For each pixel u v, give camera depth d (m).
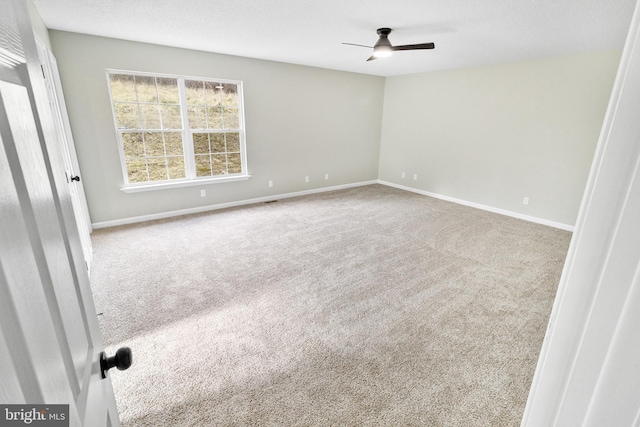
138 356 1.88
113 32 3.29
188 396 1.62
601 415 0.35
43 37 2.77
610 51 3.61
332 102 5.67
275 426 1.48
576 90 3.92
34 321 0.38
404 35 3.26
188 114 4.28
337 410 1.56
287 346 1.99
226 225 4.12
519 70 4.38
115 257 3.16
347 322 2.23
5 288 0.32
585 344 0.36
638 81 0.30
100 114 3.63
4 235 0.33
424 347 2.00
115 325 2.15
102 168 3.77
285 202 5.28
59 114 2.92
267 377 1.75
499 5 2.41
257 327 2.16
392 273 2.94
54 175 0.58
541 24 2.80
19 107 0.44
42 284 0.44
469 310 2.39
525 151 4.49
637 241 0.31
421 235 3.90
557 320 0.40
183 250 3.35
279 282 2.75
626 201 0.31
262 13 2.68
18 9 0.51
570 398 0.39
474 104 4.96
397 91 6.12
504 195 4.82
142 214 4.19
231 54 4.33
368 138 6.45
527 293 2.64
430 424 1.50
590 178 0.38
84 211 3.42
